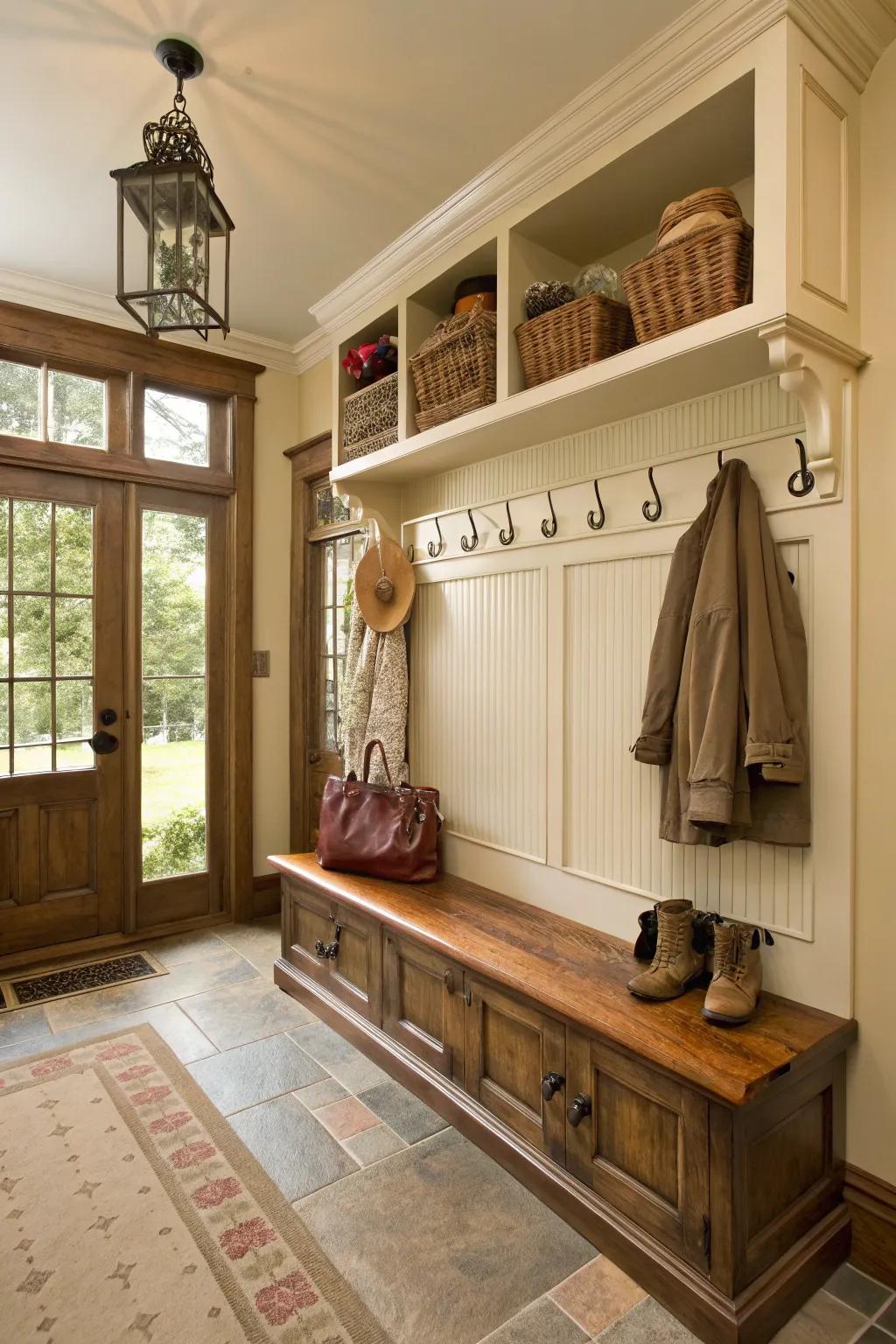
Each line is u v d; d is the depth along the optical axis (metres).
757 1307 1.29
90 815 3.06
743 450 1.70
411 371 2.42
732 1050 1.38
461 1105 1.88
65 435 2.97
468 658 2.52
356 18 1.57
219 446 3.39
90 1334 1.32
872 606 1.52
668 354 1.55
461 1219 1.60
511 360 2.00
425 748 2.73
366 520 2.80
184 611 3.32
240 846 3.40
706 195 1.55
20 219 2.39
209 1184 1.69
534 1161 1.66
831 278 1.46
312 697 3.54
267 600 3.51
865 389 1.53
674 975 1.60
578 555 2.10
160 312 1.57
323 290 2.83
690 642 1.60
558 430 2.09
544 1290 1.42
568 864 2.13
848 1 1.40
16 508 2.90
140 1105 1.98
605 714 2.03
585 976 1.71
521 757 2.29
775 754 1.47
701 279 1.54
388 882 2.45
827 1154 1.50
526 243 2.06
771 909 1.65
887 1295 1.44
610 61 1.67
